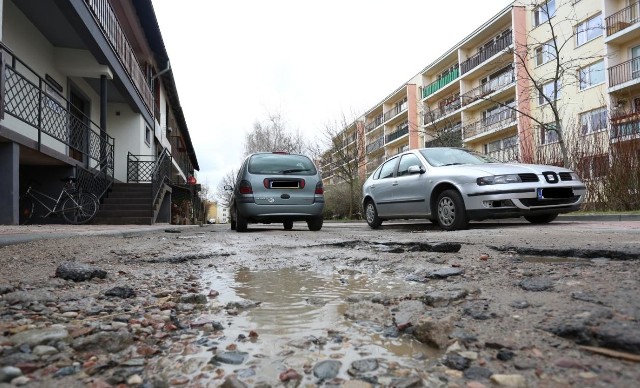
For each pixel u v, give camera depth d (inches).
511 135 1128.8
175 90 968.9
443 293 76.2
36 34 398.6
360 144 1141.7
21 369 46.5
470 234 209.3
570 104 893.2
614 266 93.5
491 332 55.9
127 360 50.6
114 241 211.8
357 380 44.1
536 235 182.2
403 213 308.0
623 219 306.3
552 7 956.0
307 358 50.9
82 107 533.3
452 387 41.8
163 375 46.3
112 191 508.7
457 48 1311.5
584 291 71.3
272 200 316.5
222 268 127.1
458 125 1288.1
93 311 72.3
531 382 41.8
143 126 671.1
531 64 1008.9
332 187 1060.5
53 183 396.8
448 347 52.4
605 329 50.3
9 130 273.9
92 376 46.0
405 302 74.3
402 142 1747.0
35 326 62.3
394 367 47.4
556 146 468.4
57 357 50.9
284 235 259.0
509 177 245.4
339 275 111.6
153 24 652.1
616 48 826.2
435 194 279.0
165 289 94.3
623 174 407.5
